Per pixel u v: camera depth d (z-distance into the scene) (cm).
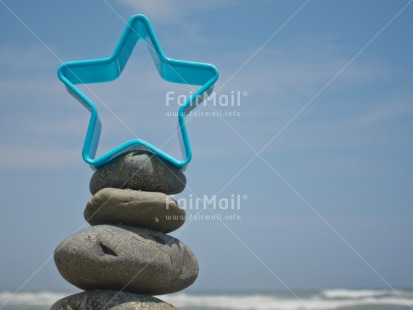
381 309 3828
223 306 4197
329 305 4097
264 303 4341
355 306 4009
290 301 4350
